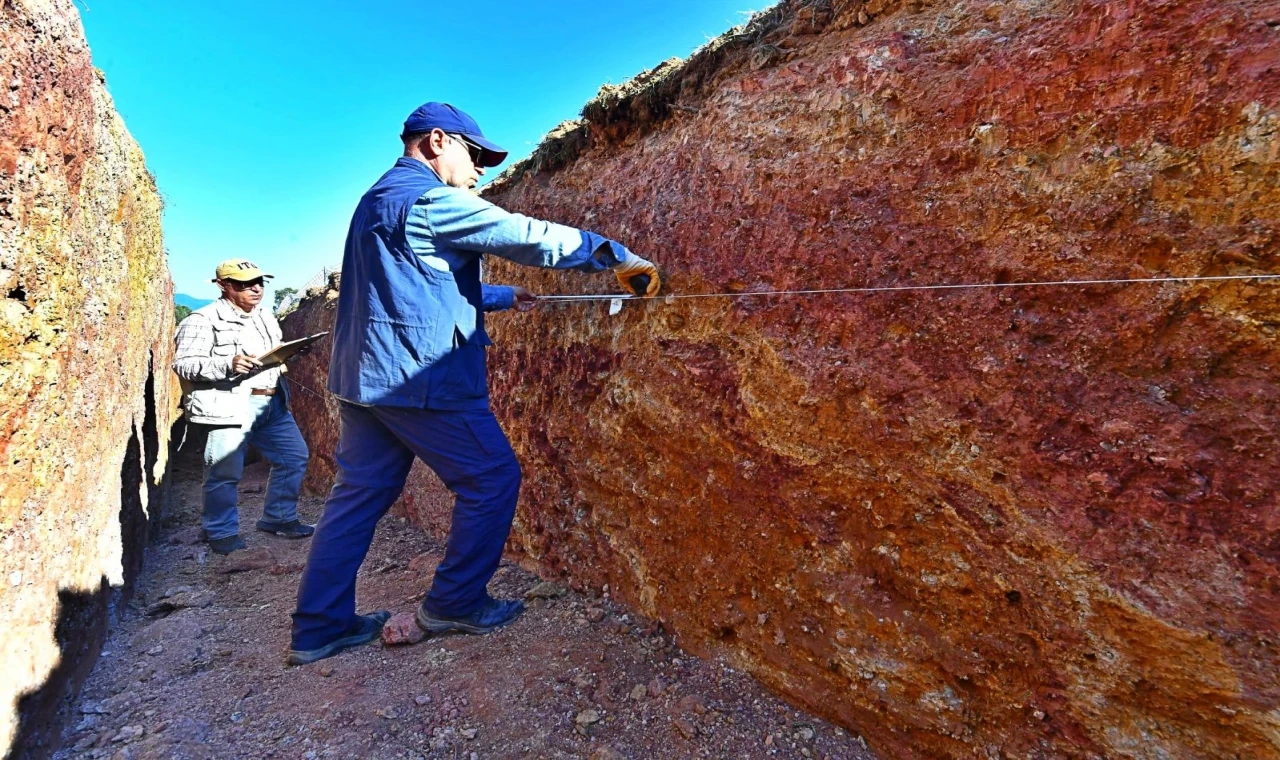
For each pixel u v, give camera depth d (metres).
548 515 2.74
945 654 1.44
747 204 1.92
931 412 1.46
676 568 2.12
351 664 2.12
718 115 2.08
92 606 2.20
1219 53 1.13
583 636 2.19
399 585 2.87
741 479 1.88
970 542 1.40
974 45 1.49
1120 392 1.22
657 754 1.63
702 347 2.02
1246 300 1.09
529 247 1.89
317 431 6.04
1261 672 1.04
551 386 2.74
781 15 2.02
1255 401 1.08
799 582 1.74
